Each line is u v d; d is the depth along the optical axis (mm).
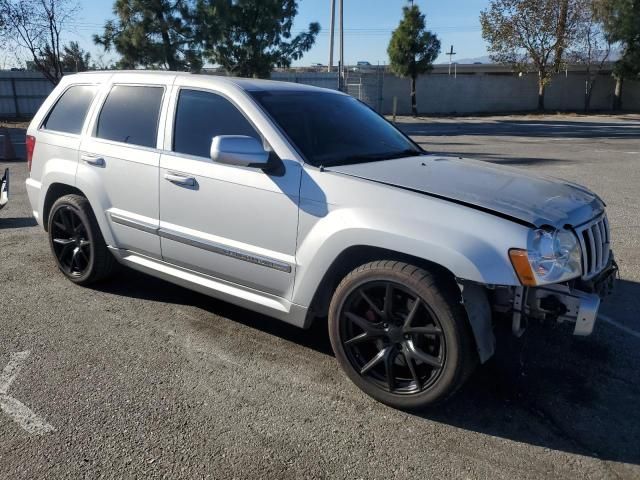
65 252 5250
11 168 12320
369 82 37094
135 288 5223
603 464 2947
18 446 2994
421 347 3318
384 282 3305
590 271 3416
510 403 3486
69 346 4098
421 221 3180
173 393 3518
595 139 20359
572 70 40656
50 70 27688
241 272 3932
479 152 15938
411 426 3248
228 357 3982
